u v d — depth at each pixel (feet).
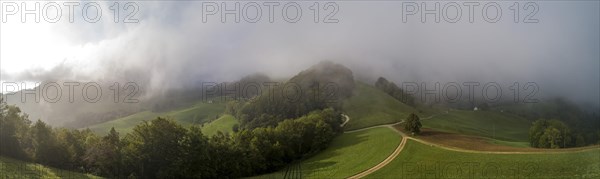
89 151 400.47
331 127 646.33
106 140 417.90
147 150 417.69
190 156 429.79
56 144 395.55
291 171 485.56
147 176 414.82
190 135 445.78
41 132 389.39
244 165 479.41
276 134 549.13
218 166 457.68
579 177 310.86
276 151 521.65
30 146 388.16
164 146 425.28
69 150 406.82
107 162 395.96
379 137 547.90
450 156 406.00
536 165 343.87
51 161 386.11
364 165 438.81
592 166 321.11
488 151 401.29
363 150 502.38
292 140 559.38
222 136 534.78
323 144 586.86
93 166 397.60
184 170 419.95
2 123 367.45
